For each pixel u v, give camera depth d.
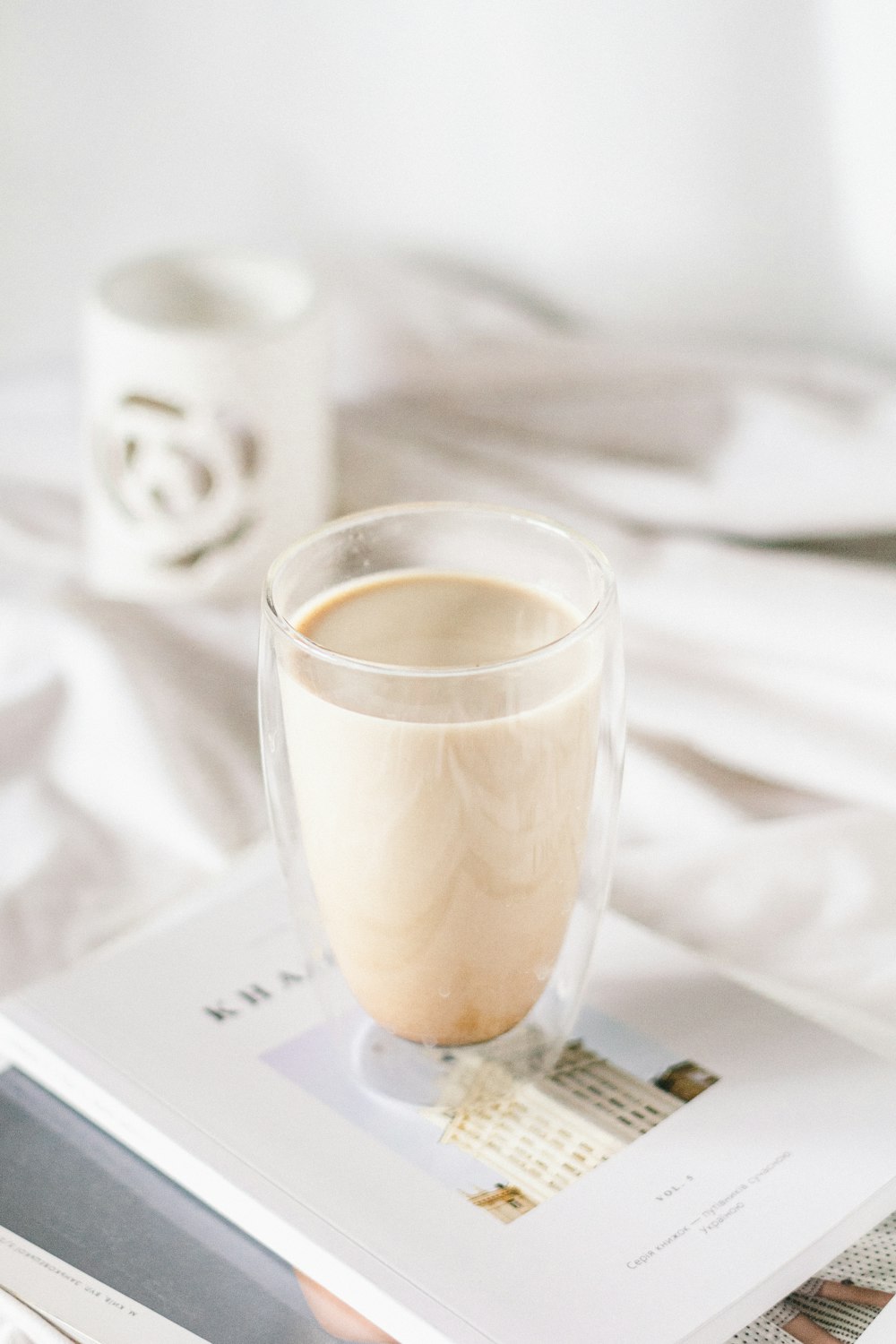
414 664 0.64
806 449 0.90
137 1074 0.67
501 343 0.95
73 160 1.05
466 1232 0.62
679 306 0.98
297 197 1.03
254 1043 0.68
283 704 0.65
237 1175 0.64
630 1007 0.69
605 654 0.65
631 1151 0.64
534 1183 0.63
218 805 0.80
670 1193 0.63
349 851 0.64
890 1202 0.63
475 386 0.95
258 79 1.00
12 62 1.03
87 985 0.70
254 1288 0.63
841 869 0.76
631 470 0.91
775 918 0.75
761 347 0.98
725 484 0.90
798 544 0.92
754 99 0.92
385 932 0.65
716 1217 0.62
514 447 0.94
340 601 0.67
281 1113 0.66
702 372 0.94
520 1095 0.66
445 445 0.95
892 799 0.79
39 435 0.99
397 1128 0.65
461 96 0.97
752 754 0.81
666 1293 0.60
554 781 0.64
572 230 0.98
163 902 0.77
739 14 0.90
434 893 0.64
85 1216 0.65
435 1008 0.66
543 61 0.95
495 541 0.68
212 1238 0.64
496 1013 0.67
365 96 0.99
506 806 0.63
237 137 1.02
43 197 1.07
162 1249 0.64
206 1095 0.66
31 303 1.11
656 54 0.92
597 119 0.95
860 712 0.83
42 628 0.86
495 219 1.00
